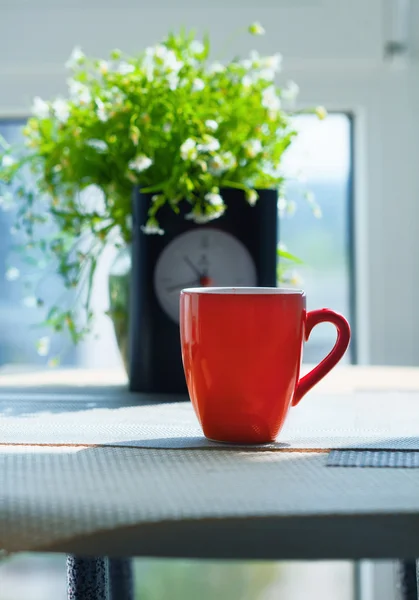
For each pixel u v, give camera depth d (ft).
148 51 4.10
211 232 3.94
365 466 2.91
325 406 3.70
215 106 4.07
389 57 5.51
